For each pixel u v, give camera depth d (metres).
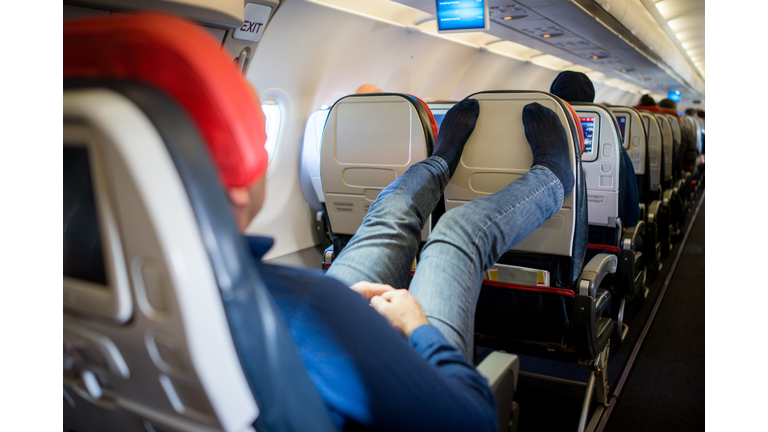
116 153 0.51
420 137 2.24
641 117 4.27
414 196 1.59
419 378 0.76
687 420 2.47
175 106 0.58
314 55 5.20
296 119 5.31
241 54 3.70
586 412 2.21
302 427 0.71
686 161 7.27
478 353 3.16
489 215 1.41
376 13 5.85
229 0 2.40
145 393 0.69
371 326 0.77
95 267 0.77
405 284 1.40
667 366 3.12
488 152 2.04
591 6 6.90
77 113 0.52
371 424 0.79
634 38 10.02
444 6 5.68
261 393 0.65
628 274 3.19
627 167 3.29
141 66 0.63
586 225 2.05
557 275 2.08
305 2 4.49
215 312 0.58
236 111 0.65
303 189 5.59
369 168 2.39
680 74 19.06
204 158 0.58
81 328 0.67
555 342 2.18
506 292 2.16
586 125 3.04
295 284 0.79
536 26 7.73
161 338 0.59
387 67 6.91
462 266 1.23
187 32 0.64
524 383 2.92
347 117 2.38
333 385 0.78
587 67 14.30
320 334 0.76
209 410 0.62
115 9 2.09
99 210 0.55
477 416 0.80
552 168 1.75
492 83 10.98
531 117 1.88
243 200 0.70
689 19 12.34
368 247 1.36
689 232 7.02
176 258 0.54
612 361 3.21
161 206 0.53
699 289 4.62
